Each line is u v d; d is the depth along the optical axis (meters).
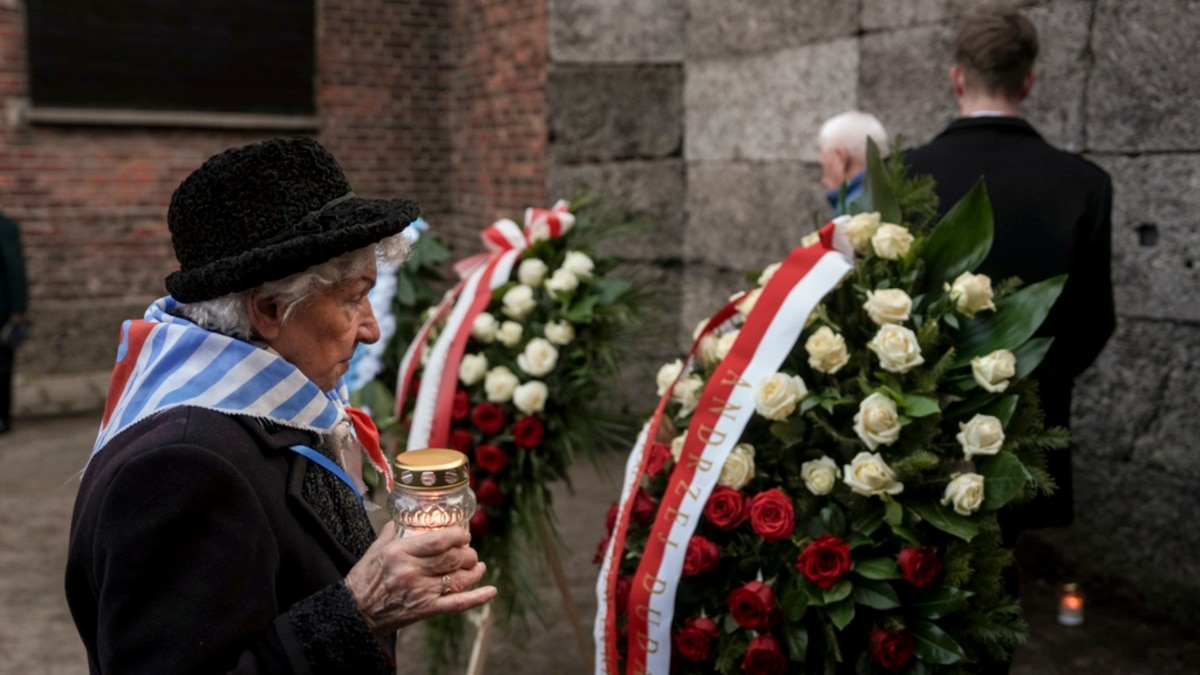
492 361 2.73
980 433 1.81
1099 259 2.35
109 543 1.05
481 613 2.74
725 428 1.92
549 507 2.84
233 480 1.09
